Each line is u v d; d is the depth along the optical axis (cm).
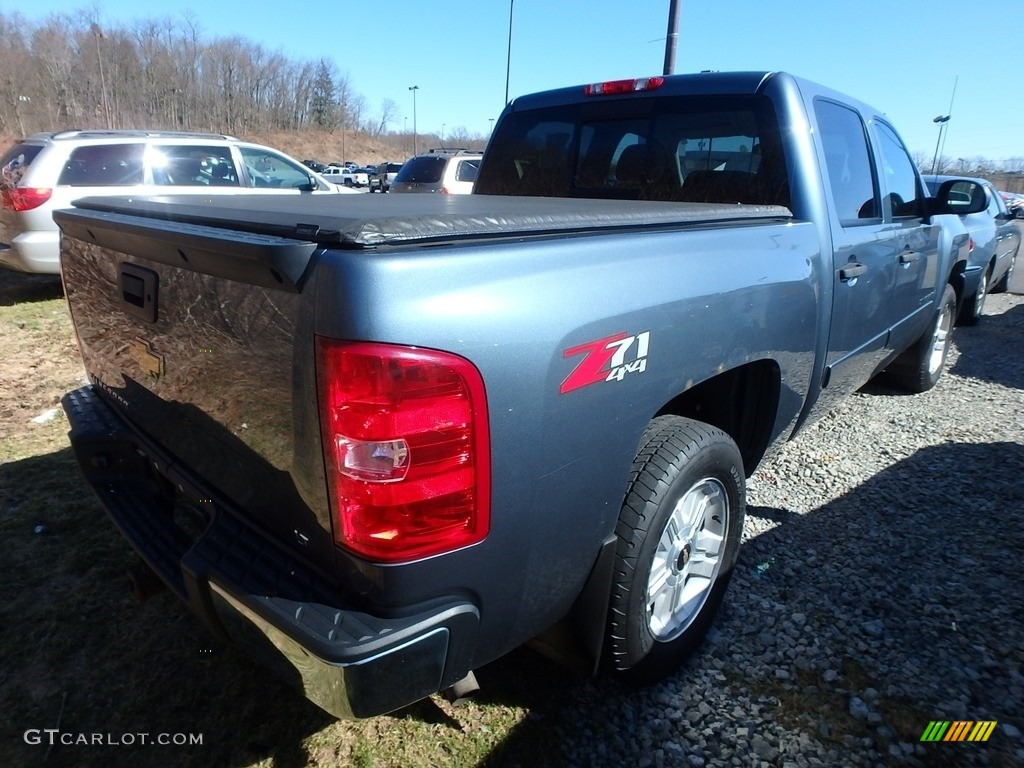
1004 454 405
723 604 268
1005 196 2256
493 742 207
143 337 202
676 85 312
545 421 157
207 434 185
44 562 298
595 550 187
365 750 205
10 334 625
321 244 140
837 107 319
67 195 725
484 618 162
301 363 142
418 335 135
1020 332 759
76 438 232
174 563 199
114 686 233
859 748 203
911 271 388
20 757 204
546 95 364
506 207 224
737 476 236
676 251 200
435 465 141
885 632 251
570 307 161
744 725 212
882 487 364
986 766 196
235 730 215
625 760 201
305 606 151
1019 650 240
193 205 209
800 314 257
